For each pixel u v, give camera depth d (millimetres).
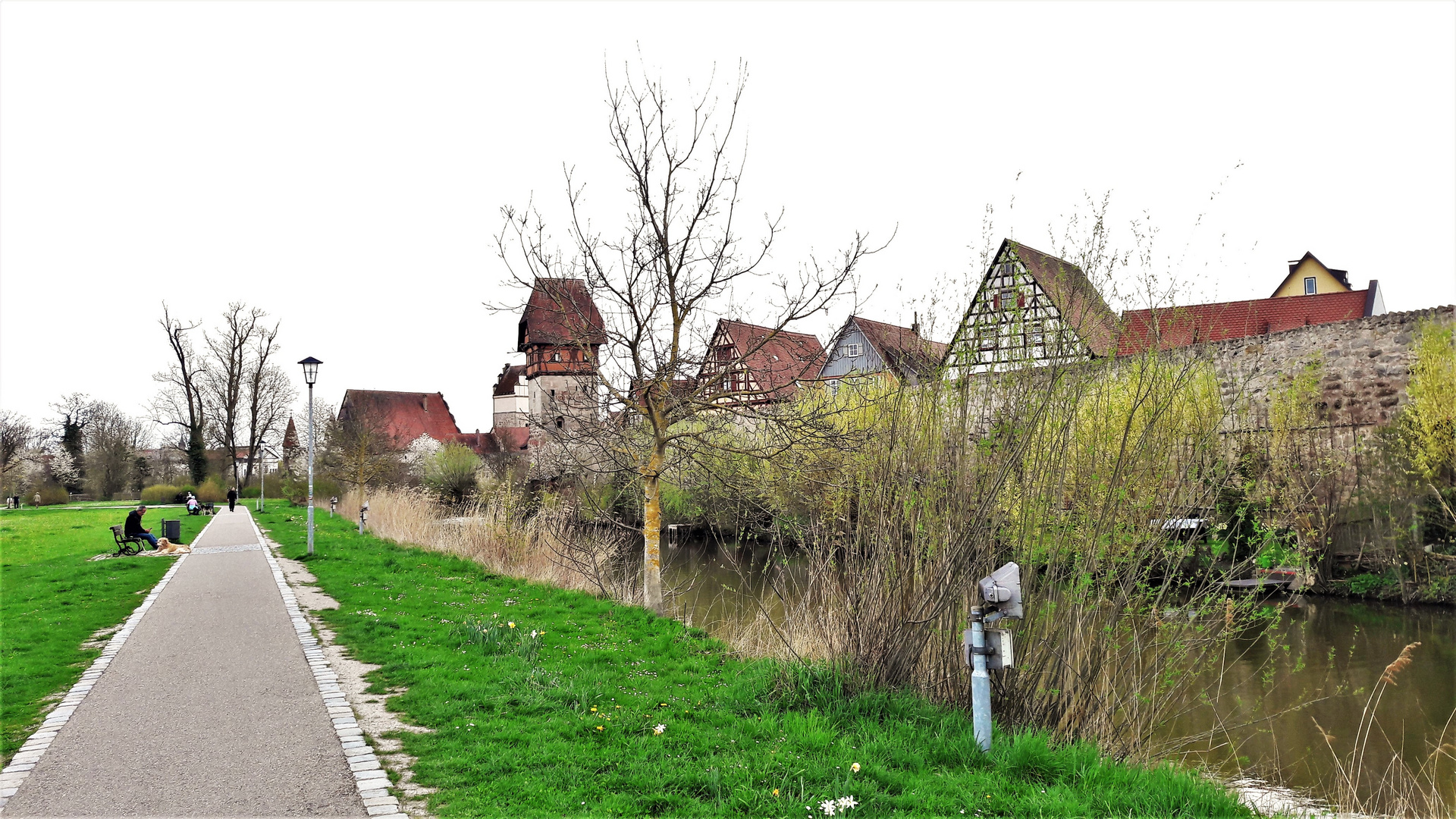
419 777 5227
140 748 5793
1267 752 9219
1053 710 6539
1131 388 7086
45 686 7430
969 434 7004
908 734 5957
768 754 5562
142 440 73438
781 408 10062
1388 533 18031
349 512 32719
